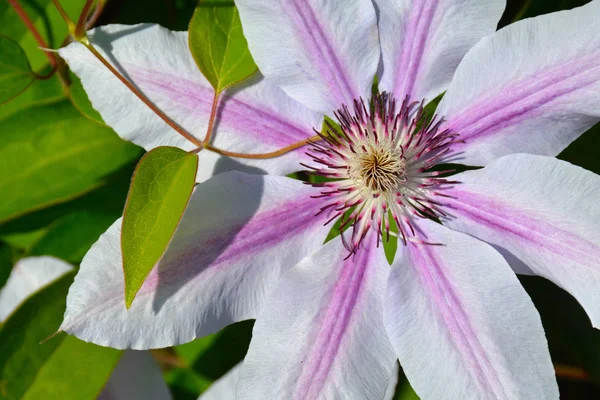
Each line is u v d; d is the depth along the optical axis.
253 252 0.41
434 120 0.42
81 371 0.42
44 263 0.45
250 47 0.41
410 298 0.41
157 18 0.45
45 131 0.45
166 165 0.39
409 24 0.42
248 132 0.42
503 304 0.41
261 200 0.41
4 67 0.43
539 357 0.40
